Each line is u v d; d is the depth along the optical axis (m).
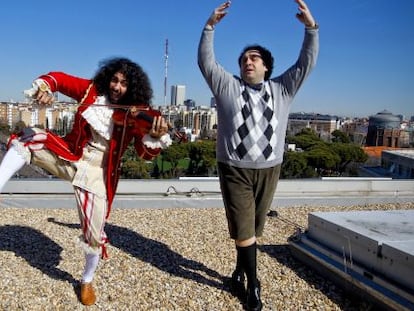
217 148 2.60
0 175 2.26
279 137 2.54
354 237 2.90
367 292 2.64
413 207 5.50
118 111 2.38
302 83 2.51
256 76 2.50
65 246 3.49
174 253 3.47
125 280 2.91
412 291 2.45
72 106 2.34
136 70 2.41
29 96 2.24
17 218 4.24
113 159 2.45
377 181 5.88
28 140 2.33
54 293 2.65
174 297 2.70
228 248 3.65
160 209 4.93
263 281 2.99
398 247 2.57
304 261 3.32
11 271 2.92
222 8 2.43
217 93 2.51
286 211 5.08
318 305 2.67
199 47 2.50
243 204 2.54
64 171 2.42
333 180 5.77
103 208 2.45
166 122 2.33
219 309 2.58
